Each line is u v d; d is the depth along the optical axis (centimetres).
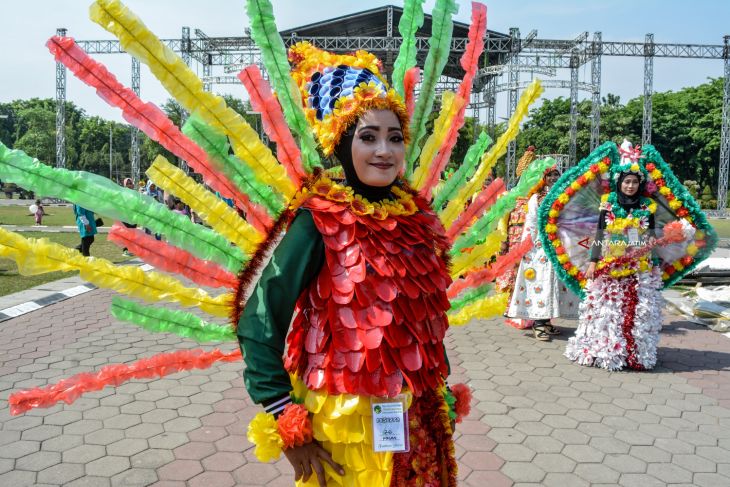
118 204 140
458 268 201
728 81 2736
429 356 160
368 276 150
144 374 154
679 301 729
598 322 483
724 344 566
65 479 296
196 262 154
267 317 143
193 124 145
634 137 4384
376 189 162
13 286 811
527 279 566
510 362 503
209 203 152
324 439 149
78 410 386
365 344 146
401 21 188
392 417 149
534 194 563
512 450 335
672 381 455
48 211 2661
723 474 310
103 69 130
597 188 494
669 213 487
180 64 134
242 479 299
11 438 342
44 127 6556
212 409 390
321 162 172
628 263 473
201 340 163
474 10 181
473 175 201
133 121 137
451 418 178
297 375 157
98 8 122
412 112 190
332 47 2219
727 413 391
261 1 155
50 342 548
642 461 323
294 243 148
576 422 374
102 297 761
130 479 297
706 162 4547
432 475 160
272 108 153
